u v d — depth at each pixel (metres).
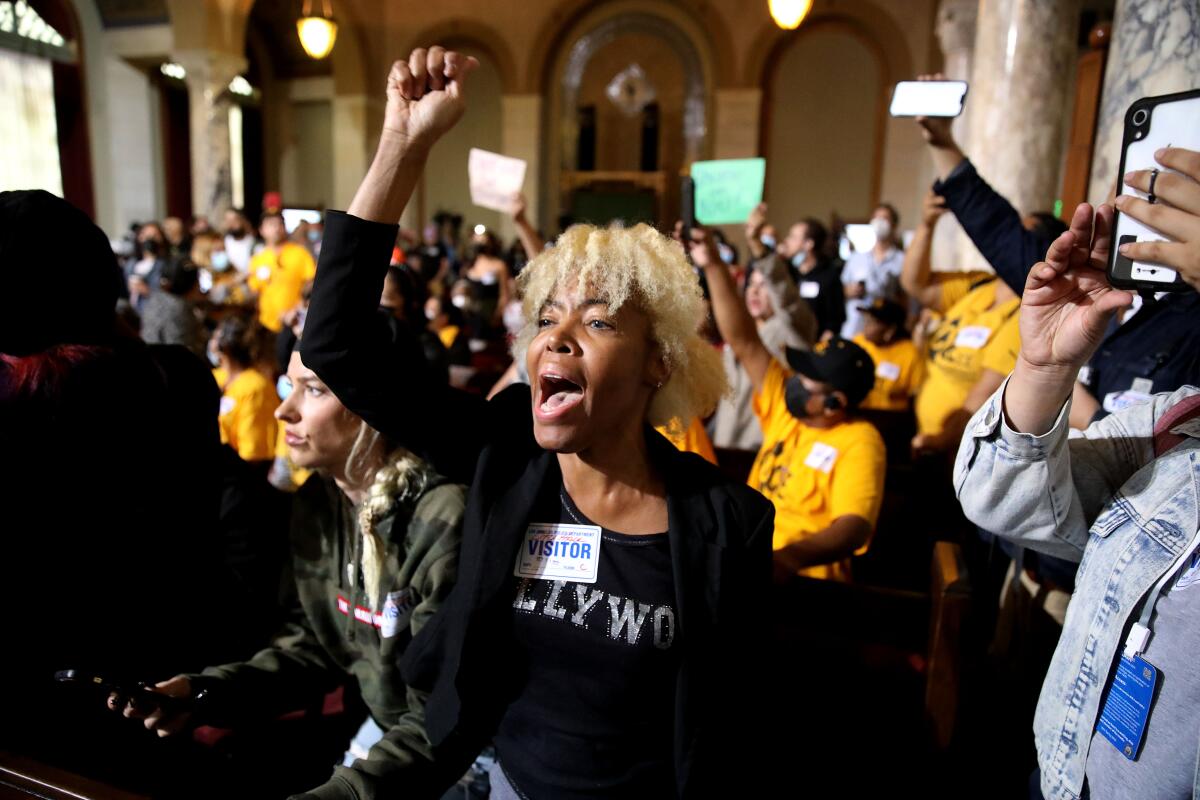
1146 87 2.35
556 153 15.10
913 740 1.94
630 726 1.06
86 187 13.74
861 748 1.96
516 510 1.11
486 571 1.08
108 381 1.30
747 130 13.88
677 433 1.20
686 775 1.03
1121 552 0.98
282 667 1.46
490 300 8.42
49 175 12.67
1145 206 0.81
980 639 2.55
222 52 11.78
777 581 2.07
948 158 2.38
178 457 1.46
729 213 3.08
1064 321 0.93
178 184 15.33
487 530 1.10
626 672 1.03
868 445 2.27
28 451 1.23
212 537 1.56
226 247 8.38
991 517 1.10
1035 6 4.74
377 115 15.30
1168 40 2.27
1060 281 0.93
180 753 1.45
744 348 2.54
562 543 1.09
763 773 1.93
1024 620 2.11
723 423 3.47
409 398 1.20
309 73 16.44
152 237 8.53
